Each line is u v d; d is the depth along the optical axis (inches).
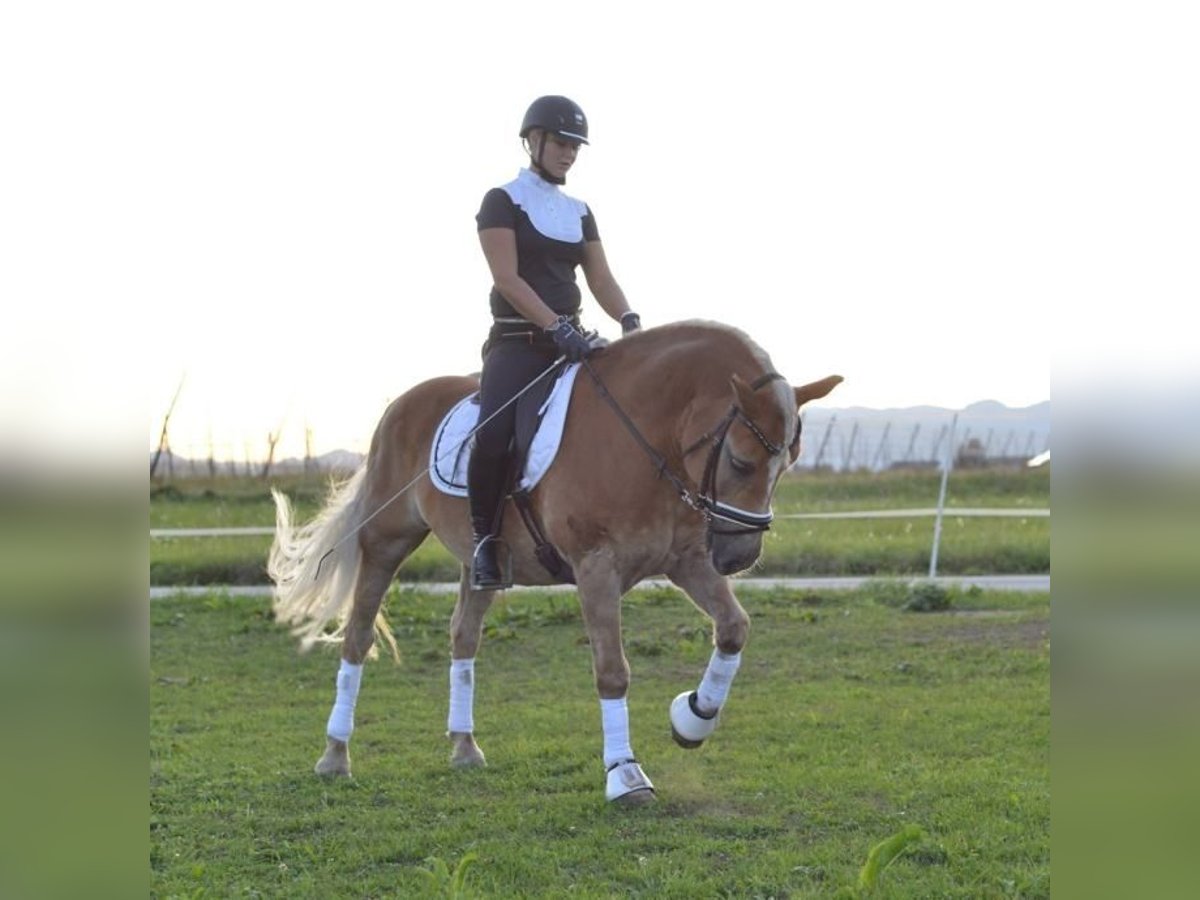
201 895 177.6
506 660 408.8
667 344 227.8
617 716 229.5
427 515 264.2
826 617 466.3
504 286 242.2
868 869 171.8
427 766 267.9
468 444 253.1
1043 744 269.4
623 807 224.4
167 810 234.2
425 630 463.5
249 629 479.2
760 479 206.5
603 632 228.4
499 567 246.2
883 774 244.7
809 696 333.4
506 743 289.7
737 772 252.1
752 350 217.3
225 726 320.5
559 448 233.1
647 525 226.4
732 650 234.1
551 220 251.9
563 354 243.4
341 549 276.1
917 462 1160.2
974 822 207.5
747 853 196.4
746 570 212.8
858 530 767.1
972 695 329.4
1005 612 470.6
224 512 872.3
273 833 219.0
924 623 449.7
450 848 204.2
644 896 175.3
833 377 220.7
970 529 762.2
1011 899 169.9
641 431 223.9
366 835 214.4
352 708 268.1
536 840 207.0
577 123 251.0
